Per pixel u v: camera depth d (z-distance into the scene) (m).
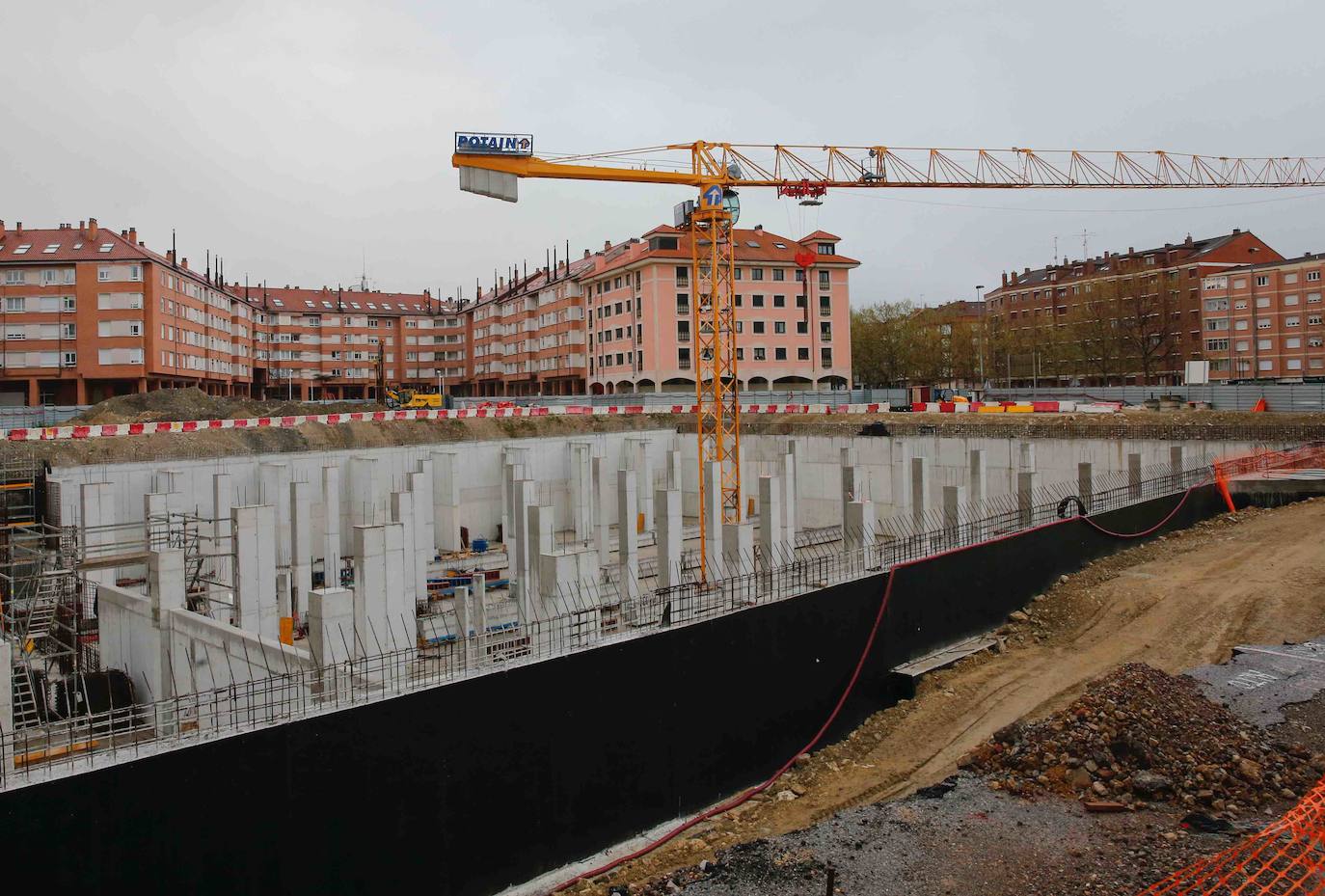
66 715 15.41
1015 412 44.97
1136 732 12.83
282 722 10.51
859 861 10.90
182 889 9.70
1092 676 17.52
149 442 32.09
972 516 30.64
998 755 13.53
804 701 16.58
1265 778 11.80
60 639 18.42
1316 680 14.80
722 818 14.44
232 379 73.94
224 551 26.00
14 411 39.09
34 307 52.31
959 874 10.47
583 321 71.50
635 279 61.97
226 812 10.02
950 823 11.65
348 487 33.66
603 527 30.92
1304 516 25.75
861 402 55.72
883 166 43.72
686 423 48.16
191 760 9.77
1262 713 13.65
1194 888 9.42
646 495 35.88
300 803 10.55
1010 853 10.81
